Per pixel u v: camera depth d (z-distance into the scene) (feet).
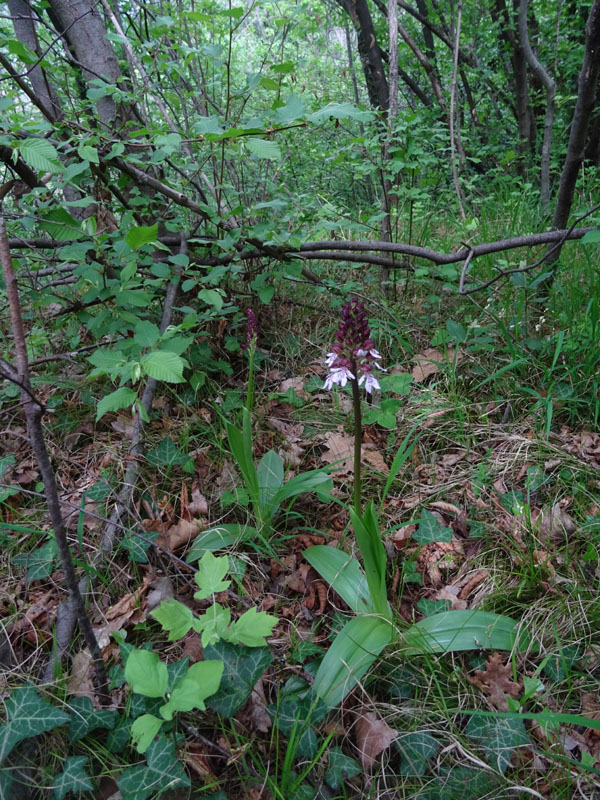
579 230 10.41
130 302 8.63
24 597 6.61
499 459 9.05
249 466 7.23
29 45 11.50
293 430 9.98
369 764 5.15
